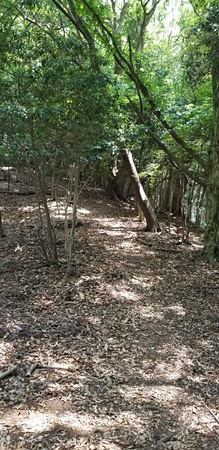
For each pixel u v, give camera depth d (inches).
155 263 298.7
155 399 132.4
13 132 209.5
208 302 225.9
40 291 220.2
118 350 164.4
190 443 112.4
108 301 215.6
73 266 262.5
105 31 352.8
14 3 242.7
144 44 535.5
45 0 273.1
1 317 185.5
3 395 129.4
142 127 279.6
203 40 240.2
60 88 192.7
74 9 328.5
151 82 402.3
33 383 136.8
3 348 159.2
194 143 358.9
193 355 164.2
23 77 194.2
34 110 188.7
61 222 383.9
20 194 491.2
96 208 507.2
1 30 198.8
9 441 109.0
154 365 154.6
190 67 282.0
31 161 259.8
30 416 120.0
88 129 206.2
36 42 201.5
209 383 144.0
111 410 125.2
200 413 126.4
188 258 318.0
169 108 389.4
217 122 292.8
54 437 111.4
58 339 169.6
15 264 262.1
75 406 126.0
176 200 509.4
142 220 463.8
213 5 245.8
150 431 116.4
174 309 213.2
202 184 317.1
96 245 330.0
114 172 561.3
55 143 214.2
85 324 185.3
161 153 398.6
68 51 199.6
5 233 339.0
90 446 108.7
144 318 198.7
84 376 143.4
